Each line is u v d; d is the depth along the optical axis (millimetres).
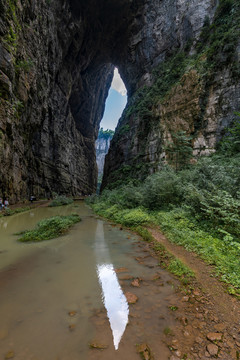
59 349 2105
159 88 22203
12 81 15773
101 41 38969
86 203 24891
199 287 3383
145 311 2795
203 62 16344
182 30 23062
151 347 2127
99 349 2104
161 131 18375
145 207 11281
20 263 4672
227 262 4016
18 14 16547
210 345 2123
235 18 16297
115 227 9211
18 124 17453
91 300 3100
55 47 28125
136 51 32344
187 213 7605
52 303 3008
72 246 6098
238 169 7359
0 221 10484
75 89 43938
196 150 14414
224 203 5754
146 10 30250
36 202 22594
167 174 10984
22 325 2494
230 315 2627
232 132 11367
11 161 16359
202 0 21188
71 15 30531
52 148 32594
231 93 13477
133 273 4121
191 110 15734
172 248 5531
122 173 23312
